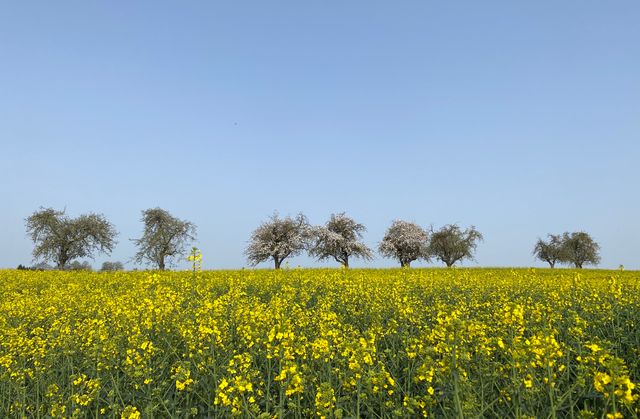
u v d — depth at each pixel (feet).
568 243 238.27
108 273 90.68
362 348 21.06
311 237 196.85
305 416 21.57
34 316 45.06
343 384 21.59
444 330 19.86
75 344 32.91
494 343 27.22
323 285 62.75
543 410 19.95
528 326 29.76
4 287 68.28
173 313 36.24
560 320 34.30
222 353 28.60
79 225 171.94
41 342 32.22
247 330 29.76
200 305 37.40
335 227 203.51
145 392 25.00
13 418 25.46
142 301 37.29
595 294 42.70
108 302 42.14
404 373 26.68
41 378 28.17
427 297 54.85
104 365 27.76
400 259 214.48
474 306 45.34
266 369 26.11
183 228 181.78
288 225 189.06
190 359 28.17
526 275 72.59
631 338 32.63
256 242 187.62
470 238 209.05
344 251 198.80
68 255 171.53
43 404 26.30
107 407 24.63
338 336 27.91
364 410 22.77
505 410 21.72
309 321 35.70
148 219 180.65
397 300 43.78
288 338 22.35
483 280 68.85
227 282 63.77
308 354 27.27
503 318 25.34
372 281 67.05
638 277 78.33
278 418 20.07
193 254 33.76
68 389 27.43
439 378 20.86
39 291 67.26
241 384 19.75
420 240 208.85
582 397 21.63
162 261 177.99
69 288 59.00
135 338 30.99
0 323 40.57
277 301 35.94
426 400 19.97
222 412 22.06
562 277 68.54
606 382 15.37
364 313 42.47
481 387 21.63
